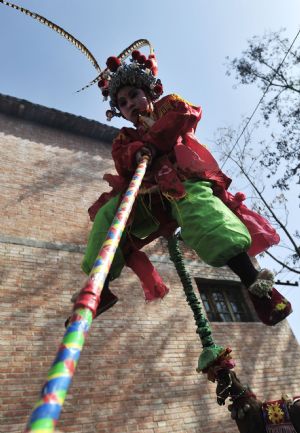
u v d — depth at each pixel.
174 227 2.50
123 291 7.59
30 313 6.27
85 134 10.95
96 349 6.51
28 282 6.65
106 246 1.23
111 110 3.14
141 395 6.33
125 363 6.59
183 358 7.23
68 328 0.90
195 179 2.22
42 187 8.57
